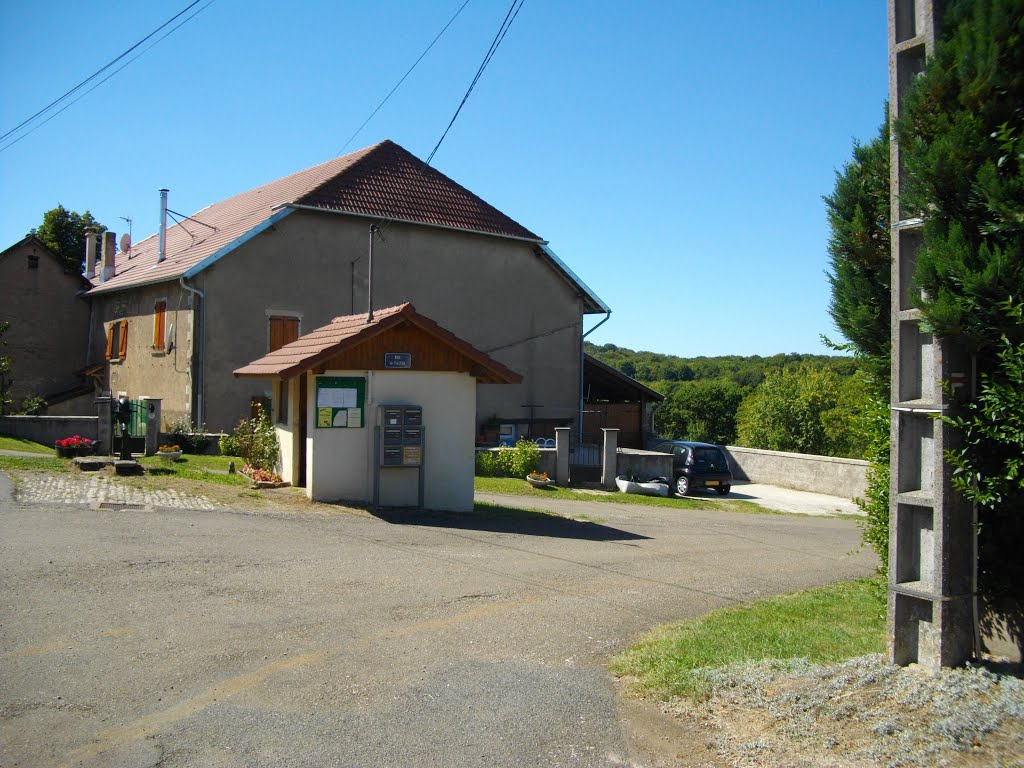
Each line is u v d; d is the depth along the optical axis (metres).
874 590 6.74
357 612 7.02
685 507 20.34
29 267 28.95
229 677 5.35
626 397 31.86
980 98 4.66
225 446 19.12
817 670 5.41
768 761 4.30
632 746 4.58
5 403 24.91
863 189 6.13
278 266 22.66
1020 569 5.07
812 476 26.25
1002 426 4.58
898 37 5.26
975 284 4.47
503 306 27.36
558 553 10.76
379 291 24.58
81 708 4.75
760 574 10.61
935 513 4.88
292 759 4.26
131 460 13.98
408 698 5.16
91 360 29.44
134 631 6.12
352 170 25.30
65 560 7.98
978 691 4.55
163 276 22.31
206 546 9.06
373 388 13.29
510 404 27.70
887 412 6.19
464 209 26.81
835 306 6.34
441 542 10.73
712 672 5.64
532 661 6.01
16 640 5.78
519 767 4.29
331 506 12.59
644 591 8.73
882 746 4.25
